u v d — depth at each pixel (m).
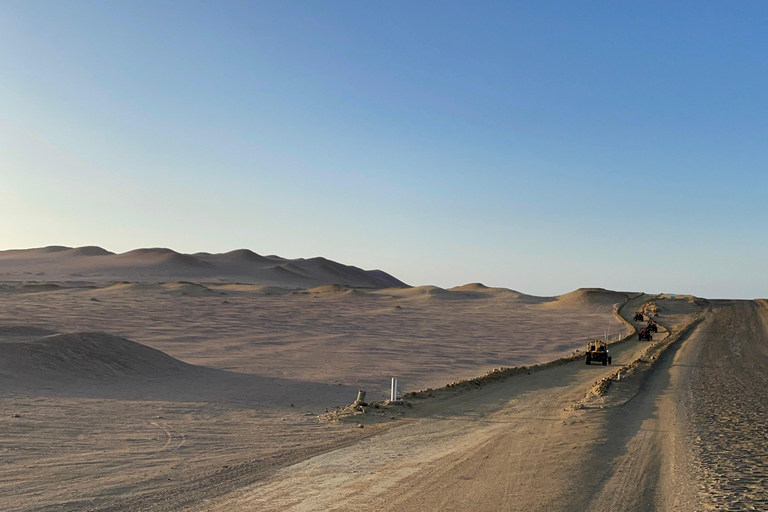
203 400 23.47
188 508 9.28
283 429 17.44
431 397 24.94
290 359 42.72
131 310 89.81
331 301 138.38
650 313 114.50
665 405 22.22
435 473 11.75
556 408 22.03
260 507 9.32
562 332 84.44
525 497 10.00
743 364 40.12
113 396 23.17
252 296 143.50
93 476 11.45
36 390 22.91
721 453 13.95
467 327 87.69
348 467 12.29
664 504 9.77
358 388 29.66
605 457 13.38
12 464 12.32
